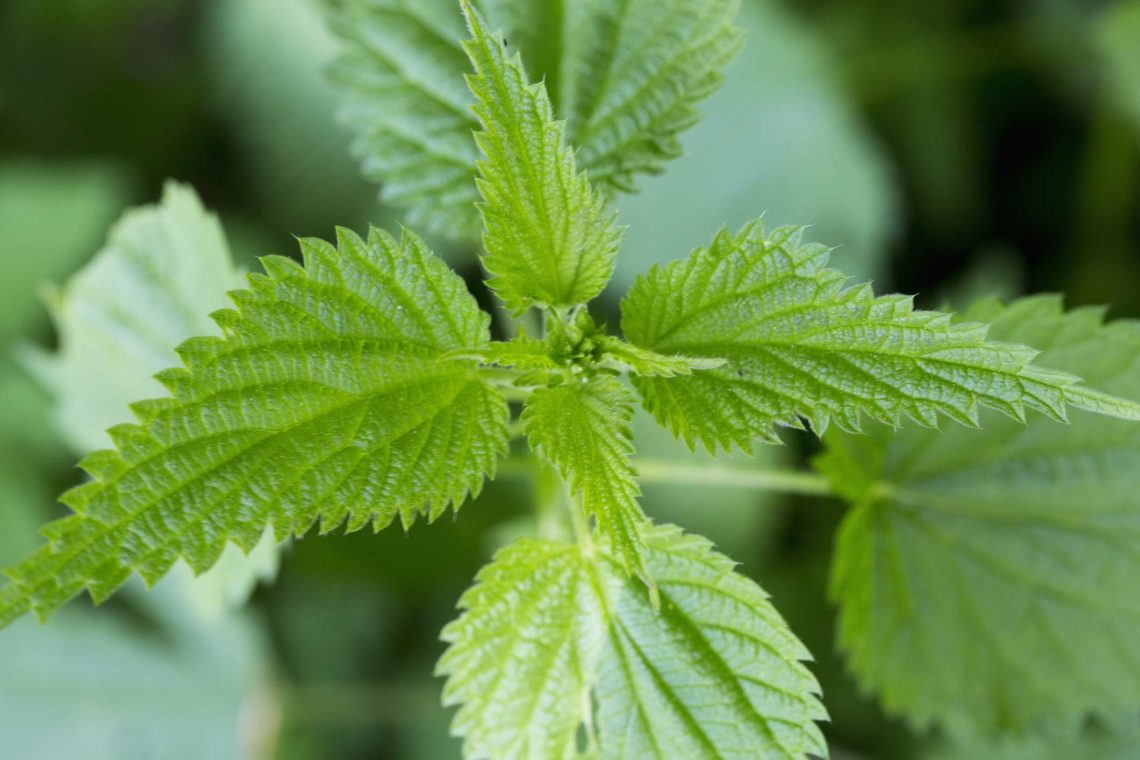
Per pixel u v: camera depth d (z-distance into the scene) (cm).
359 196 60
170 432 41
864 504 46
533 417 42
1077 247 62
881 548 47
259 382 42
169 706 55
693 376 43
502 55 42
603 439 42
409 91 47
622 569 43
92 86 64
